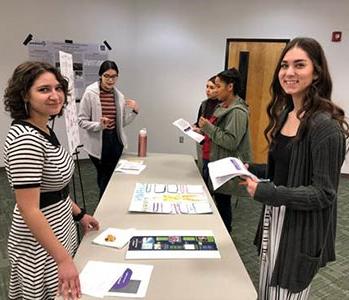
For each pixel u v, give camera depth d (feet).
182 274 3.92
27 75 4.13
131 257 4.25
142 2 16.44
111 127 10.10
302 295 4.17
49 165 4.26
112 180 7.46
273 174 4.42
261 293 4.51
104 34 16.35
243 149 7.95
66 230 4.67
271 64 16.15
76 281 3.68
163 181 7.44
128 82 17.26
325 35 15.43
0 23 14.33
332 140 3.48
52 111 4.31
